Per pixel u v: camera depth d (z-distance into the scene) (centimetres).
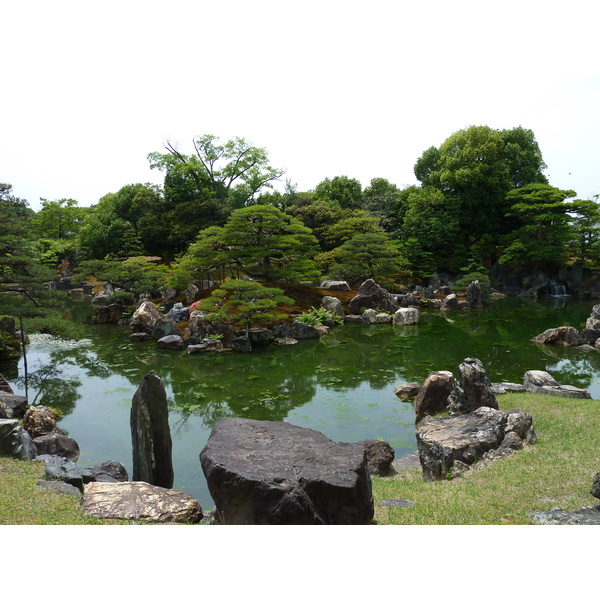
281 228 3077
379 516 640
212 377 1822
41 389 1688
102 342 2489
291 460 575
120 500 660
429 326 2891
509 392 1456
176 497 675
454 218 4841
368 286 3322
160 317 2747
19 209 1834
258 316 2369
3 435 941
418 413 1330
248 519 517
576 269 4372
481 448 909
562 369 1850
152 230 5047
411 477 967
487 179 4844
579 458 835
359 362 2036
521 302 3969
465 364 1210
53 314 1859
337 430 1288
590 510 600
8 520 599
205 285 3569
